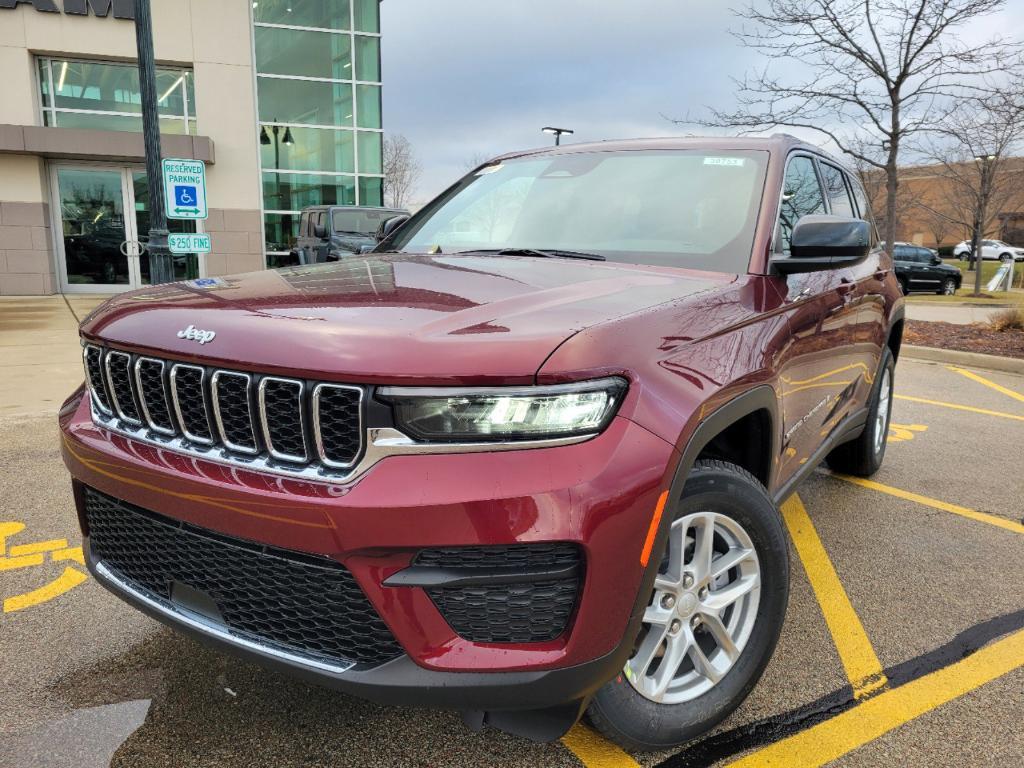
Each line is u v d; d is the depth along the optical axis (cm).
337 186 1888
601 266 262
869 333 390
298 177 1842
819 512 420
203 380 186
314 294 214
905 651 279
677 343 198
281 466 177
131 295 239
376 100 1897
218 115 1714
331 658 179
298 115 1823
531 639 173
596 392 171
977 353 960
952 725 236
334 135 1866
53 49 1576
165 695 243
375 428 166
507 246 312
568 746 223
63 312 1287
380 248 349
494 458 165
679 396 187
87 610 297
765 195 287
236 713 234
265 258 1828
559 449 168
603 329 184
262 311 198
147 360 201
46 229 1606
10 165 1558
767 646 228
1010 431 604
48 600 304
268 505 171
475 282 230
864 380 402
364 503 163
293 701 241
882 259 450
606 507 168
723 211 287
